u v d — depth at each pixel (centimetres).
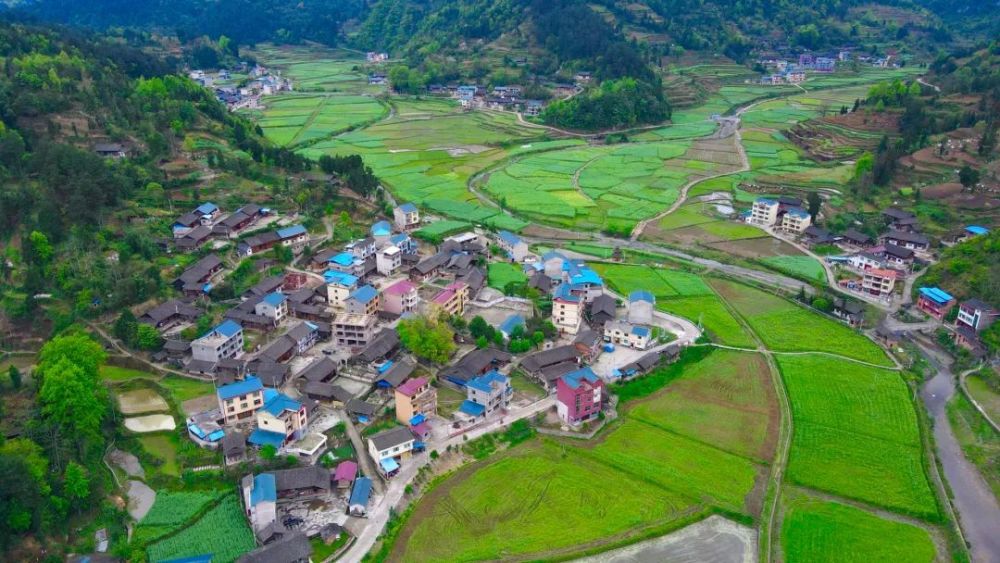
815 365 14862
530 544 10075
